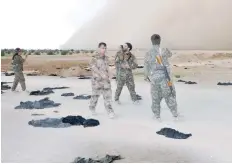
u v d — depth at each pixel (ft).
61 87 50.55
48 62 92.58
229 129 25.26
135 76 65.36
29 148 20.94
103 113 31.27
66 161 18.70
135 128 25.68
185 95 41.88
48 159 18.98
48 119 27.89
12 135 23.70
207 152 20.16
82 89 48.85
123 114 30.81
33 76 71.41
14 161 18.62
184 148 20.94
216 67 80.74
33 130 25.20
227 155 19.62
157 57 27.12
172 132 23.80
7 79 65.10
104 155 19.71
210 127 25.89
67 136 23.54
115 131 24.85
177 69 76.84
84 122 26.71
